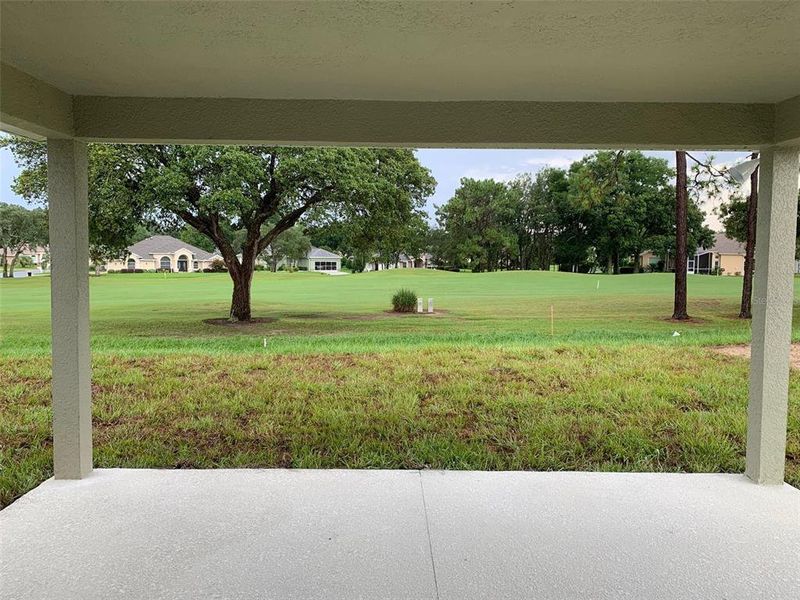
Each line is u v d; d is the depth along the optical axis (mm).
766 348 3473
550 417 5230
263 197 10641
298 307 12328
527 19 2025
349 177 9844
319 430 4914
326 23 2080
